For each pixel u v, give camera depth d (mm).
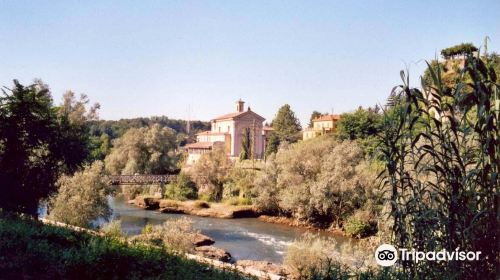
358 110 54062
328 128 73875
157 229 21891
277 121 95062
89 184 26078
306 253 16594
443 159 6379
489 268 5945
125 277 8953
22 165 19109
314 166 38562
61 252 9664
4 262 8414
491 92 5996
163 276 9484
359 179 33281
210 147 73312
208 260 14656
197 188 52719
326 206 34812
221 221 39812
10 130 18484
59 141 20641
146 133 62281
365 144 41688
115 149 64000
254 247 28109
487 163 5828
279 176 40594
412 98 6398
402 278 6688
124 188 56125
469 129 6047
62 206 24719
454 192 6109
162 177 51031
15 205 18562
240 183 48656
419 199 6418
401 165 6637
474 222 5973
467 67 5961
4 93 18734
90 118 29188
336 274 8625
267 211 43219
